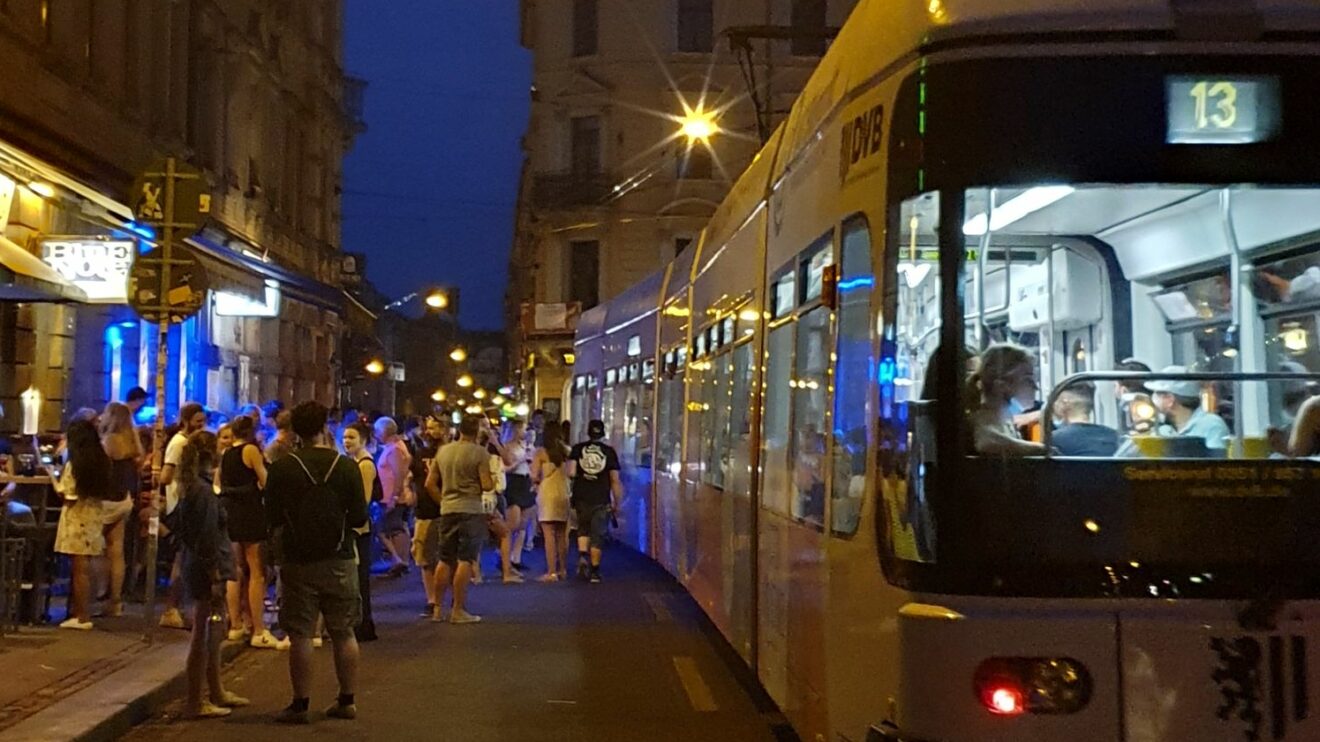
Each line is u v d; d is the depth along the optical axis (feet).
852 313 19.10
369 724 29.84
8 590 37.55
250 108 99.04
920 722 15.60
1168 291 17.53
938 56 16.43
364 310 143.64
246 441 38.60
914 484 16.21
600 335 76.69
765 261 29.19
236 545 38.88
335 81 127.75
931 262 16.31
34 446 50.16
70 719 27.37
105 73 67.41
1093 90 16.03
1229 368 16.96
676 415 49.37
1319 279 16.60
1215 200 16.72
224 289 78.64
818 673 21.20
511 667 36.81
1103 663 15.33
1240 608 15.42
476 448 44.93
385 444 58.29
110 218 66.95
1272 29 15.97
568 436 67.67
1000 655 15.37
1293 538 15.62
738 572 32.30
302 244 116.78
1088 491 15.71
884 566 16.78
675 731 29.50
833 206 20.54
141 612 41.78
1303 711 15.25
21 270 43.86
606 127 155.33
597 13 155.84
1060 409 17.24
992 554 15.67
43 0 59.47
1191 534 15.64
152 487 37.35
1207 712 15.25
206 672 30.81
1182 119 15.94
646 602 49.93
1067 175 15.97
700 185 153.79
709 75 153.48
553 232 157.69
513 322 249.96
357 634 40.75
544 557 68.23
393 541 59.00
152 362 76.13
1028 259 17.60
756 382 29.94
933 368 16.15
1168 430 17.10
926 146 16.37
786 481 25.27
